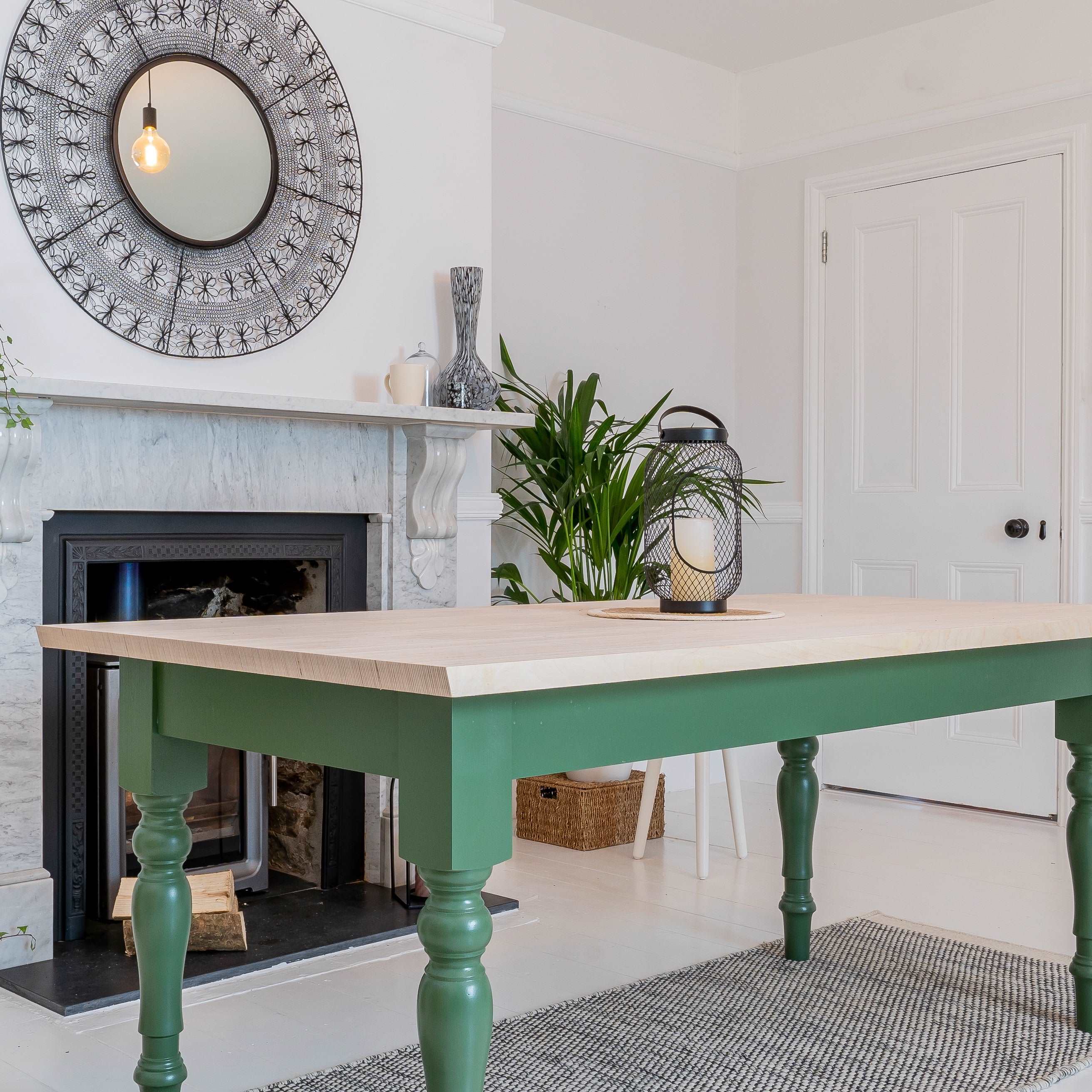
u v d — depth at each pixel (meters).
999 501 4.64
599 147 4.87
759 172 5.34
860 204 5.02
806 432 5.16
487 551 3.94
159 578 3.40
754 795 4.98
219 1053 2.36
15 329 2.91
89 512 3.04
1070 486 4.45
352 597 3.58
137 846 1.91
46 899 2.86
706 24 4.80
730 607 2.47
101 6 3.03
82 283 3.01
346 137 3.52
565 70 4.74
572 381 4.31
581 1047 2.39
